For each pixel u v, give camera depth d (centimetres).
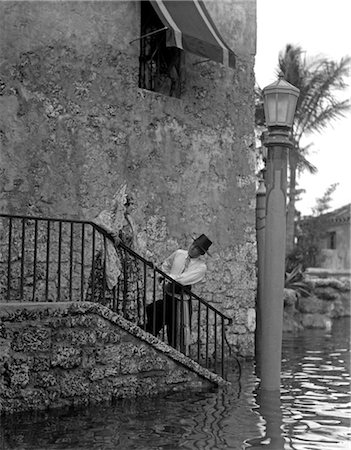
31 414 723
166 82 1186
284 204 897
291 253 2786
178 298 946
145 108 1105
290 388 950
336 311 2400
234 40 1261
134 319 935
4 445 615
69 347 763
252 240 1263
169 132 1141
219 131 1223
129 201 1031
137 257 859
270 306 902
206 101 1206
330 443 664
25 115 962
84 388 775
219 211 1213
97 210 1028
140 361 830
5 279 923
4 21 946
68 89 1010
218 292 1200
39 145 973
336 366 1185
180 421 723
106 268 863
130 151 1080
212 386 909
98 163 1036
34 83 973
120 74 1073
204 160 1195
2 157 937
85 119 1027
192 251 946
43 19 985
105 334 793
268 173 901
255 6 1295
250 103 1280
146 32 1158
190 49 1072
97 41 1046
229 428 706
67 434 656
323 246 3997
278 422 741
